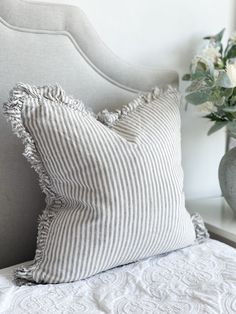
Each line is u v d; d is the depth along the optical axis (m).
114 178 1.03
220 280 1.03
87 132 1.04
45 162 1.07
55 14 1.22
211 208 1.64
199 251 1.20
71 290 0.99
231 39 1.50
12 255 1.26
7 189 1.22
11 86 1.18
